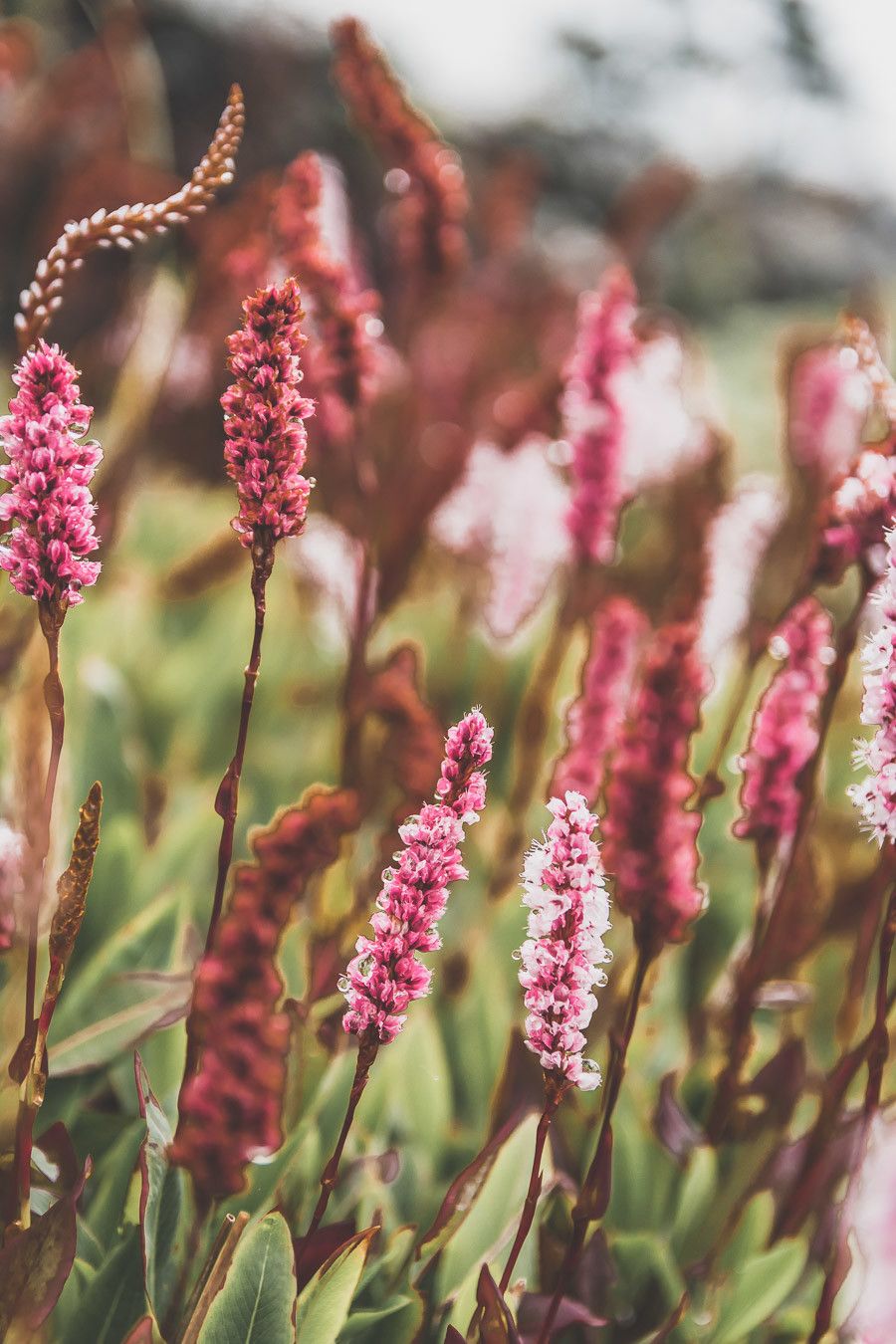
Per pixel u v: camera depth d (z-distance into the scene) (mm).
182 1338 509
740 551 790
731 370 3387
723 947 776
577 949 478
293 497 480
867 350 545
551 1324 523
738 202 5328
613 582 1050
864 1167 531
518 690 1012
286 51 3379
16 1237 502
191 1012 526
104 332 1239
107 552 961
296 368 477
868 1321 479
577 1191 598
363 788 677
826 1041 779
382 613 875
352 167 3338
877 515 540
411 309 757
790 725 581
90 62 1538
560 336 1868
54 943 485
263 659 1076
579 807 477
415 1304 542
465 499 916
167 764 978
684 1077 662
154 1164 543
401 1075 629
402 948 479
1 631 748
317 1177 586
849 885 795
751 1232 607
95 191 1134
